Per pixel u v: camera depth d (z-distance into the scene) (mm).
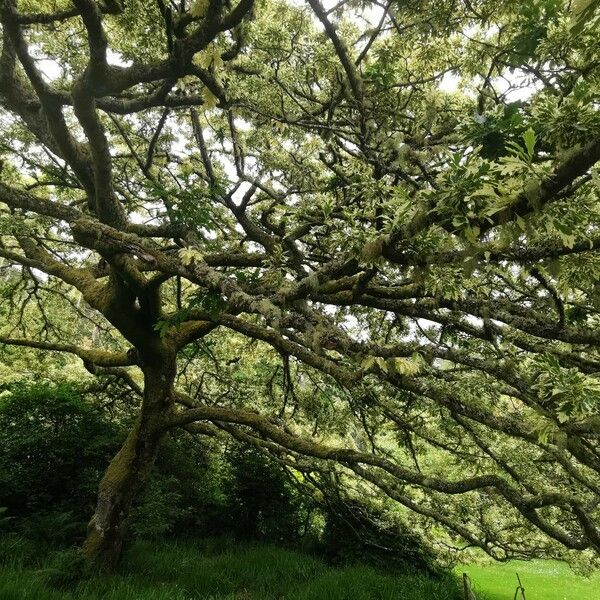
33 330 13164
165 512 7879
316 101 4699
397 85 4051
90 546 6035
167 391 6523
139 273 5555
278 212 7184
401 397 6305
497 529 7113
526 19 2756
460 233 1636
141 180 6910
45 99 4234
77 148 4840
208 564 7168
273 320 2703
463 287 3010
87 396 10266
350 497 9461
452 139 3289
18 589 4512
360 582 7098
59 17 3781
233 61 4672
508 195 1481
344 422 9266
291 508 10320
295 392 9719
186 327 6684
